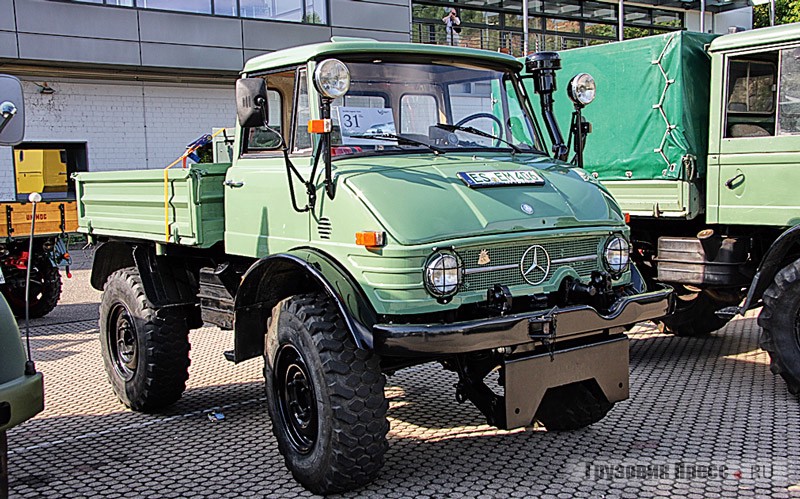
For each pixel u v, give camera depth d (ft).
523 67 18.29
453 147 16.22
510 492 14.19
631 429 17.46
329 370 13.51
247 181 16.56
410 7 67.21
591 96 17.60
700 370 22.38
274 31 62.18
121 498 14.62
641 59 23.30
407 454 16.24
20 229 32.73
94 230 21.61
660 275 23.63
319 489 14.11
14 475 15.90
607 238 15.33
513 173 15.21
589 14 75.92
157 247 19.15
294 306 14.33
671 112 22.58
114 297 20.06
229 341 28.12
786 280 19.27
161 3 57.67
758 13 85.25
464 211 13.83
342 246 13.99
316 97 15.24
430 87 16.51
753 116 21.34
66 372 24.25
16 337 11.72
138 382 19.33
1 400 11.02
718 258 22.25
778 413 18.35
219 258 18.78
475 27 69.97
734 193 21.65
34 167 48.85
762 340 19.84
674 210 22.70
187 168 17.06
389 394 20.67
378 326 12.94
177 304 19.03
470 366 14.78
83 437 18.16
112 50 56.03
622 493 14.05
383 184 13.97
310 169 14.98
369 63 15.85
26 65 53.62
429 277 13.12
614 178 24.34
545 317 13.52
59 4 53.93
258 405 20.34
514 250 14.10
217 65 60.03
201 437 17.95
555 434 17.28
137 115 59.41
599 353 14.76
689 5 77.66
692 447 16.25
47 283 33.50
